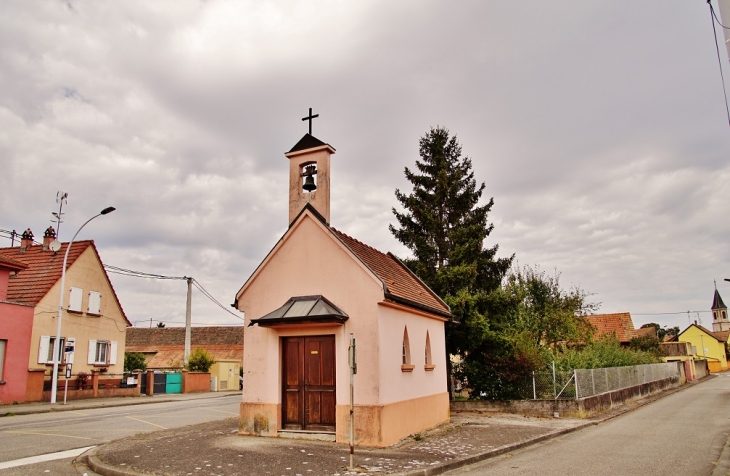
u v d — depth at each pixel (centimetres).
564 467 1084
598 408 2175
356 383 1286
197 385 3878
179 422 1798
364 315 1310
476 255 2625
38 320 2739
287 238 1438
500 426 1705
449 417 1838
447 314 1841
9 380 2328
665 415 2123
